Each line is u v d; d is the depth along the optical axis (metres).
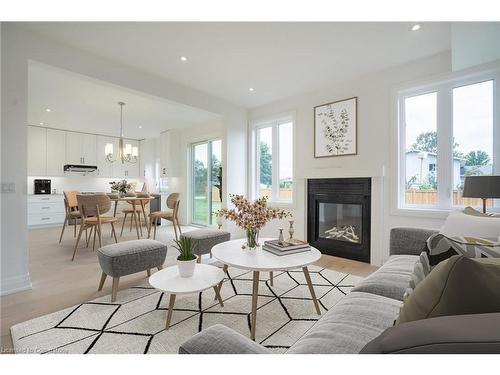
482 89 2.69
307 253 2.10
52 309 2.03
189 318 1.89
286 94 4.10
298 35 2.47
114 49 2.74
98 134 7.12
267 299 2.20
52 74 3.24
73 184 6.91
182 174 6.50
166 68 3.20
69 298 2.23
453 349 0.39
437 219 2.84
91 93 3.93
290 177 4.39
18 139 2.35
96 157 7.10
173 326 1.78
